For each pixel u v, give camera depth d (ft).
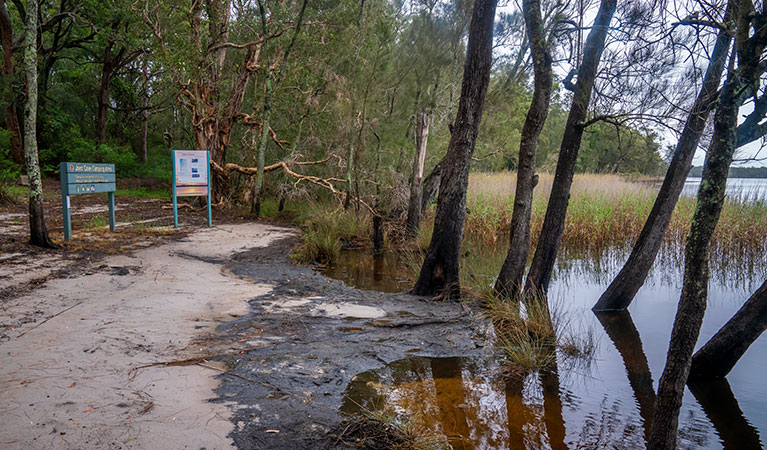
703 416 13.21
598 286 28.27
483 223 42.60
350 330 17.56
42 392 11.07
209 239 34.37
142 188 75.56
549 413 12.73
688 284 8.56
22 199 48.26
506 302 21.11
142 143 101.14
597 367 16.17
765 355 17.71
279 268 27.25
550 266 21.74
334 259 31.78
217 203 52.37
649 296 26.16
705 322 21.16
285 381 12.91
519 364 15.78
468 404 12.88
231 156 59.57
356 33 47.55
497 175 59.47
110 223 34.22
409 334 17.76
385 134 45.80
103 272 22.50
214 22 48.11
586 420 12.46
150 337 15.12
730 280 29.25
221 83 52.19
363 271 28.99
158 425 10.09
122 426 9.93
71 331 15.03
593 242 41.96
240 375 13.02
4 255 23.72
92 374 12.19
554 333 19.38
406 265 31.04
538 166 84.38
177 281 22.47
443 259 22.70
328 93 48.03
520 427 11.86
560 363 16.37
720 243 36.88
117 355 13.50
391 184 45.83
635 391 14.40
